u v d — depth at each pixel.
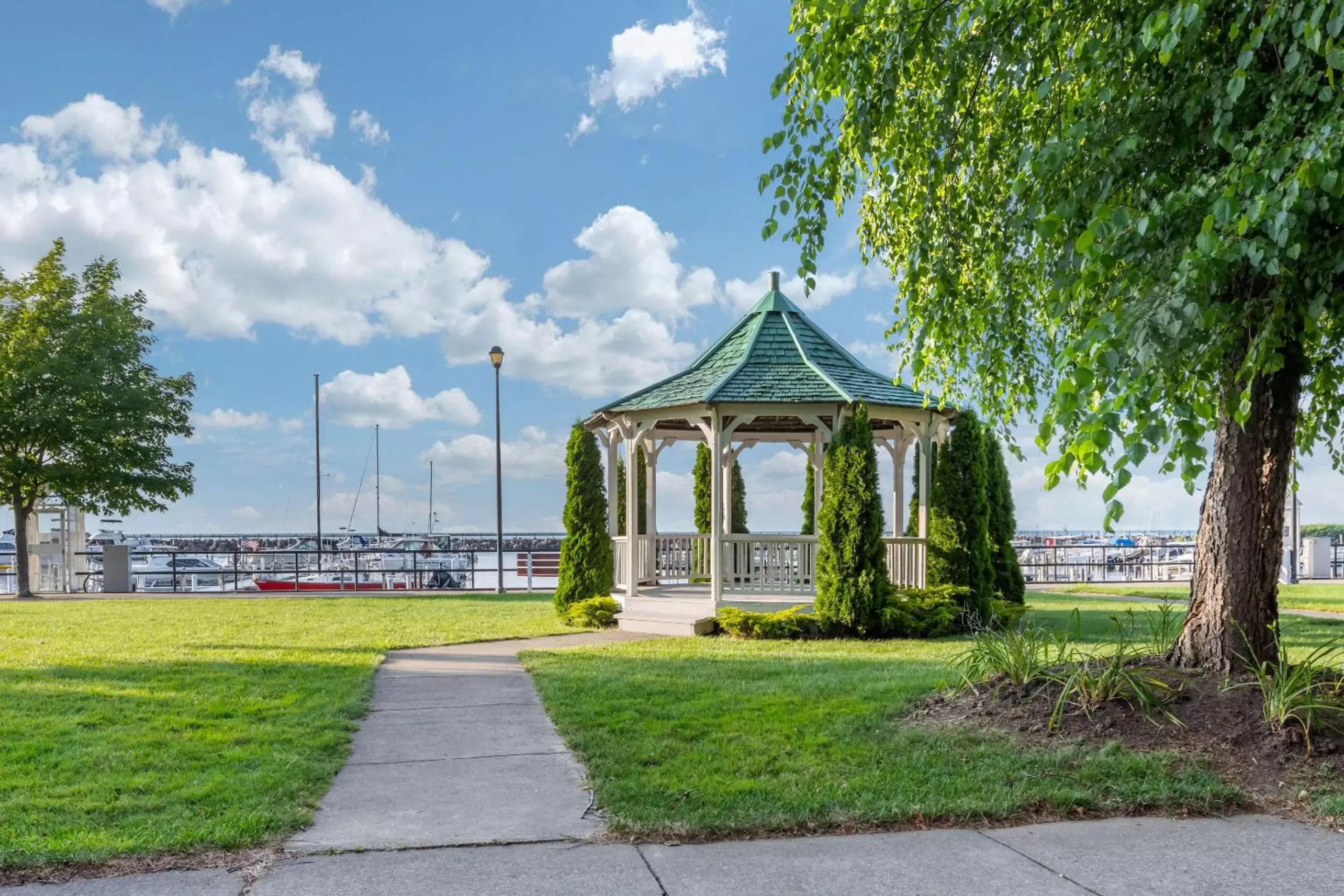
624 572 13.45
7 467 18.70
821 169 6.04
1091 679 5.70
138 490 20.44
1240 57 4.07
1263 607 5.71
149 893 3.35
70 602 17.42
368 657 9.27
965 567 11.91
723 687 7.36
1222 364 4.88
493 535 45.81
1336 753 4.73
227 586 26.31
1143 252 4.56
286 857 3.73
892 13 5.78
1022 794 4.43
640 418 12.98
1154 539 28.44
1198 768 4.70
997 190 6.67
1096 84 5.10
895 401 11.88
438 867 3.63
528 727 6.24
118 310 20.39
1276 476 5.68
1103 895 3.36
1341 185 3.70
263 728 5.97
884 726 5.80
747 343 13.11
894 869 3.61
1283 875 3.55
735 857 3.75
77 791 4.51
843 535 11.14
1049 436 4.14
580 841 3.95
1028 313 7.06
